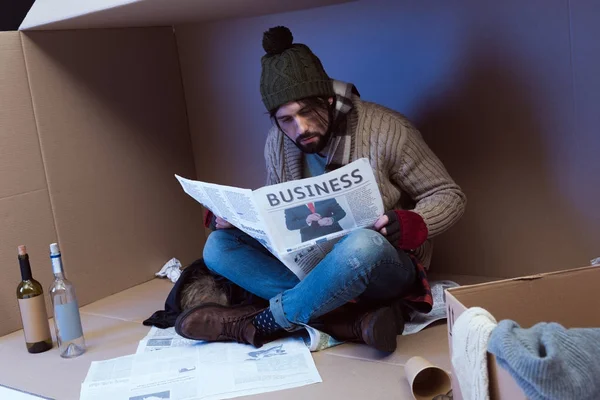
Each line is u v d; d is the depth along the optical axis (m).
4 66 2.01
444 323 1.75
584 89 1.87
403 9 2.11
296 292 1.64
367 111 1.81
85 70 2.25
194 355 1.69
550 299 1.33
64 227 2.17
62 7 1.93
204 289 1.94
